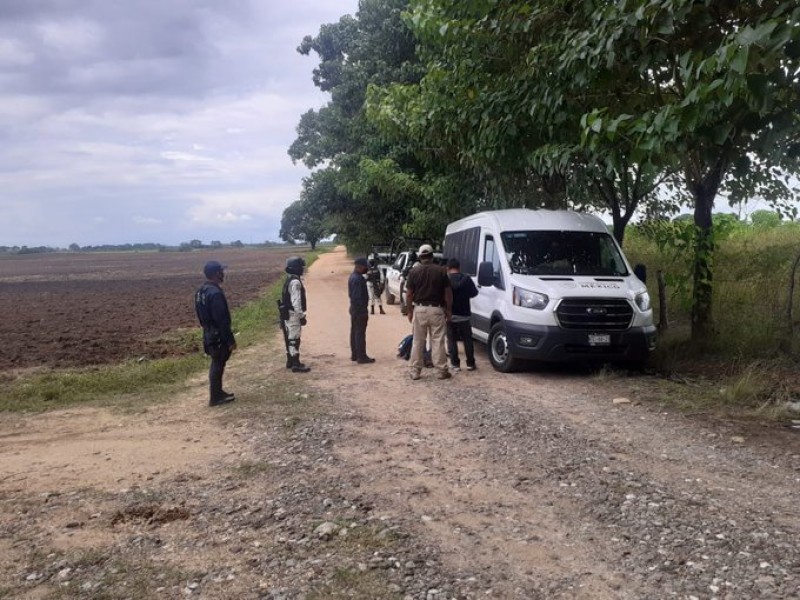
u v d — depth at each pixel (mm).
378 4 23359
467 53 10906
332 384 9672
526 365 10172
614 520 4637
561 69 8328
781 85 5582
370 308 20188
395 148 19734
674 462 5840
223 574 4004
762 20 5887
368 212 28250
